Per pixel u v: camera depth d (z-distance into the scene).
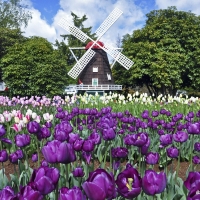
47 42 43.97
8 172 6.35
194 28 35.94
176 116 7.66
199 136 7.52
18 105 13.91
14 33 42.16
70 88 35.31
